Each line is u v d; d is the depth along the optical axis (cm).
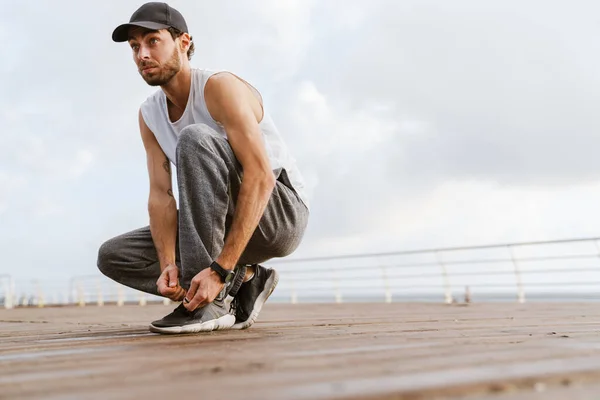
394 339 145
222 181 182
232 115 188
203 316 180
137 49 195
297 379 79
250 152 185
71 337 184
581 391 68
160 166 218
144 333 192
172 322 177
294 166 215
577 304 562
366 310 493
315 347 125
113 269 213
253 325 237
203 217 180
